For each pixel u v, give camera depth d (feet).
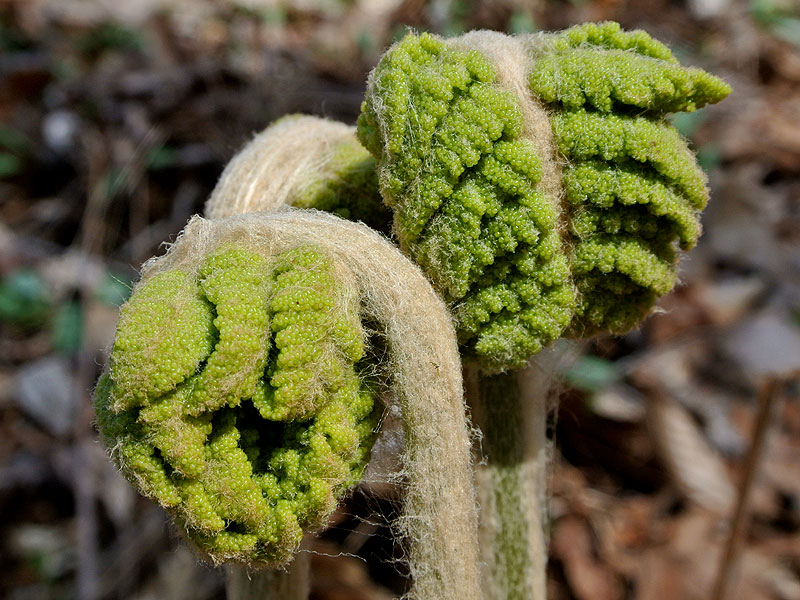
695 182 0.47
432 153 0.46
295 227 0.46
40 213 1.30
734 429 1.07
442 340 0.46
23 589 1.01
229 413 0.44
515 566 0.56
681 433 1.04
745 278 1.20
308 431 0.45
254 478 0.45
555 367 0.57
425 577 0.48
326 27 1.43
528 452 0.55
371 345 0.46
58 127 1.32
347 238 0.46
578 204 0.47
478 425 0.55
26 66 1.41
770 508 1.01
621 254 0.47
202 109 1.26
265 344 0.44
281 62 1.31
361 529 0.84
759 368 0.74
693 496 1.01
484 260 0.46
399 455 0.48
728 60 1.47
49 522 1.07
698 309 1.16
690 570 0.94
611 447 1.05
